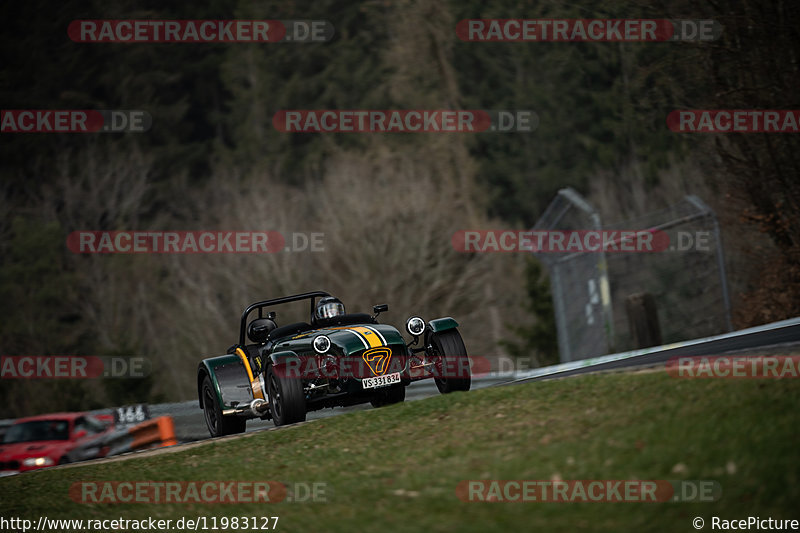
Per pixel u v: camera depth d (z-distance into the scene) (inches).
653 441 977.5
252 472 1283.2
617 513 845.8
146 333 6294.3
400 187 5226.4
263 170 7760.8
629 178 6437.0
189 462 1459.2
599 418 1110.4
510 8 7145.7
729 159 3115.2
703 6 3253.0
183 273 5802.2
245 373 1782.7
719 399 1049.5
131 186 7647.6
